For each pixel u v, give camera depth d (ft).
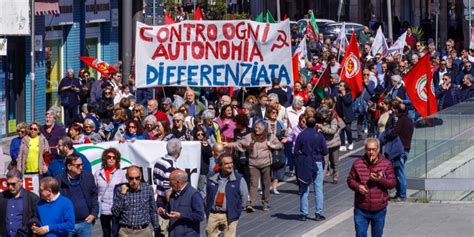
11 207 52.54
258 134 71.31
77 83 102.27
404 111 73.87
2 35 75.51
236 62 76.48
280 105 84.94
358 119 104.47
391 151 73.41
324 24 177.17
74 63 118.93
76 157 55.01
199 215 53.26
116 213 53.62
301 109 83.87
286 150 84.12
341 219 68.69
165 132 69.26
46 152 70.23
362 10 240.12
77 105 102.27
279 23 76.43
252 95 90.48
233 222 56.85
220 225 57.00
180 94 87.35
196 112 83.82
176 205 53.47
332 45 149.79
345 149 99.81
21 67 108.06
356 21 238.48
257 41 76.23
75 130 69.92
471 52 139.85
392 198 74.49
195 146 66.03
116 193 53.72
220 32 76.13
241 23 75.92
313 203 75.20
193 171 66.08
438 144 74.08
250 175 71.61
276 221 68.85
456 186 73.72
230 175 56.80
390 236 63.05
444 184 73.87
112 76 97.91
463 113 74.13
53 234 51.39
